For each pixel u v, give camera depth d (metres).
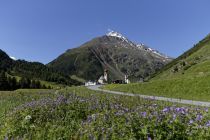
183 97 60.44
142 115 15.77
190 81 70.88
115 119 17.28
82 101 26.39
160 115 15.27
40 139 17.67
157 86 79.44
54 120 21.36
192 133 13.68
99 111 23.02
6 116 25.72
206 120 15.16
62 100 26.30
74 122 20.08
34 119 22.70
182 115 15.51
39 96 45.31
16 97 49.12
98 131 16.30
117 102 28.00
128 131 14.71
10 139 18.84
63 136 17.33
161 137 13.60
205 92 61.38
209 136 13.37
